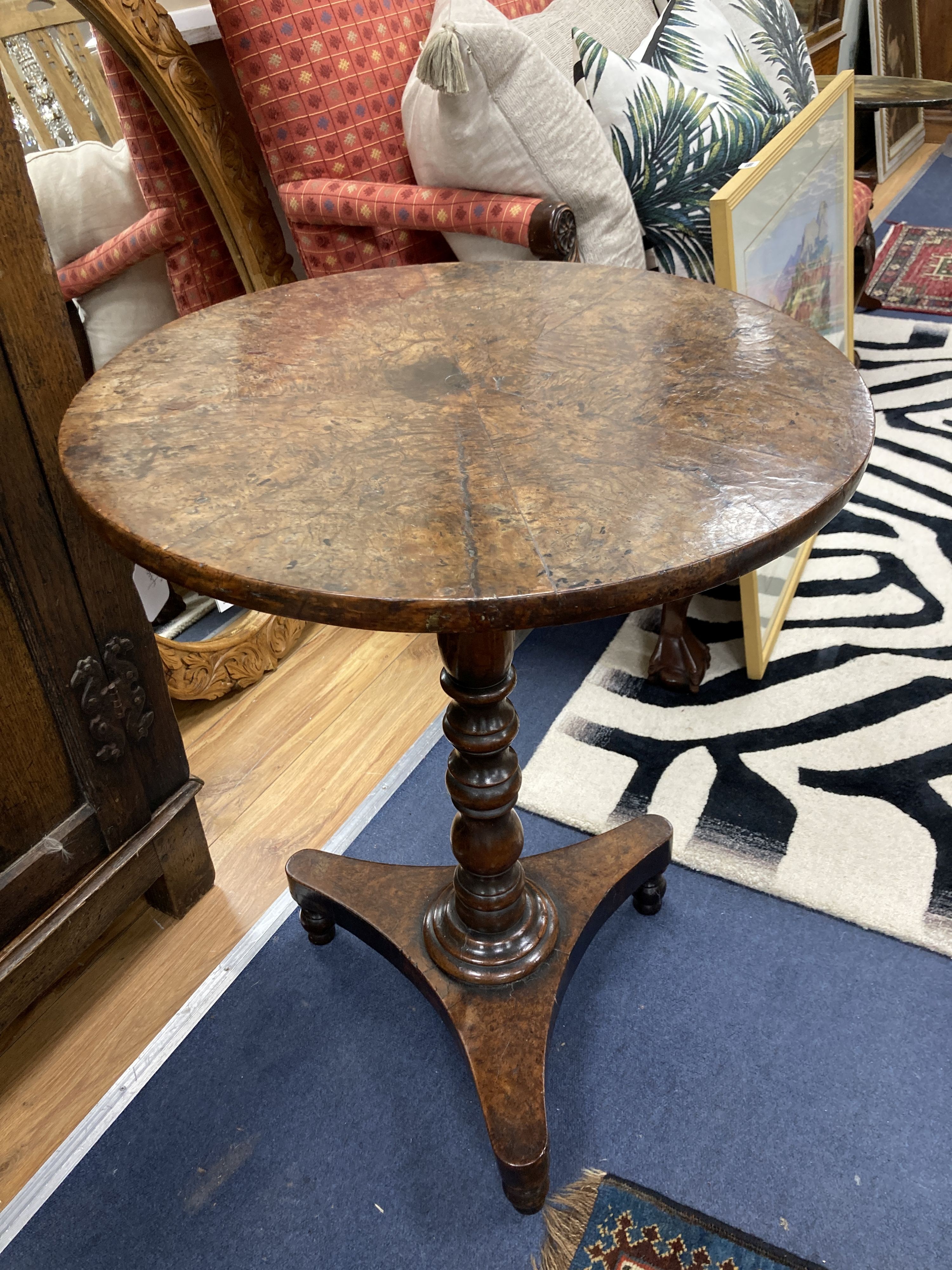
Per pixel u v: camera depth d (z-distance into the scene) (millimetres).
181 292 1650
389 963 1207
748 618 1489
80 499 724
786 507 653
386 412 815
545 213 1435
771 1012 1106
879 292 2902
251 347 954
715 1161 972
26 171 894
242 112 1772
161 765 1194
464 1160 997
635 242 1602
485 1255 919
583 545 631
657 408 787
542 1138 916
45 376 950
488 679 905
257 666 1666
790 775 1393
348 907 1140
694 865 1279
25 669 1005
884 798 1346
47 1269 933
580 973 1164
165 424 817
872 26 3609
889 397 2361
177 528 675
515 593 594
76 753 1075
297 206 1625
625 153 1612
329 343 953
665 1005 1122
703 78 1688
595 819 1344
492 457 738
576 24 1952
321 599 606
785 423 752
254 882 1322
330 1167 998
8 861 1048
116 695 1104
